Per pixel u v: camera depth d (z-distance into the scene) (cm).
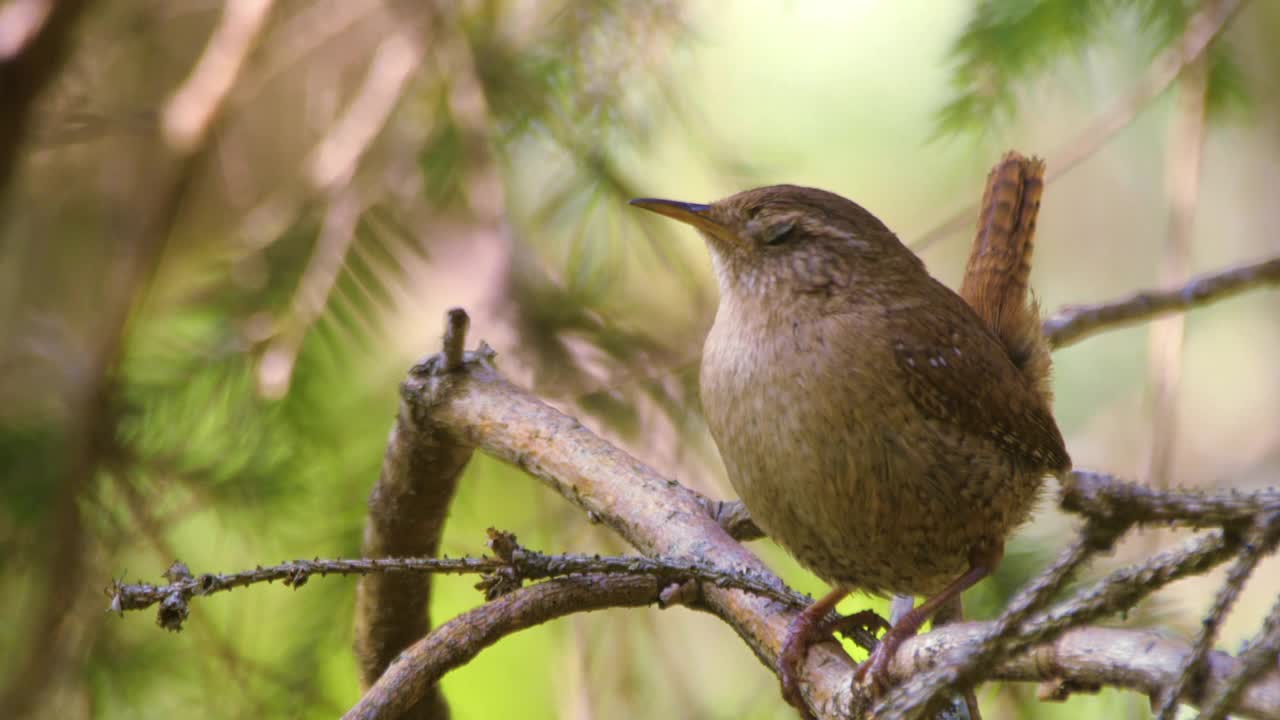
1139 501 296
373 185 796
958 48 784
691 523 507
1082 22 762
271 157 948
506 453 537
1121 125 745
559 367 764
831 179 1052
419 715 589
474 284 817
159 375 752
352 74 930
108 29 903
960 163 845
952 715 437
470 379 552
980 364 598
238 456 736
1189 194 735
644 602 497
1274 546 292
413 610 593
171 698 734
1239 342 1235
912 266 630
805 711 500
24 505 723
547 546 756
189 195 872
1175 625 628
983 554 605
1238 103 811
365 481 741
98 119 820
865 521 584
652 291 866
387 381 790
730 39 953
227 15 845
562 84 784
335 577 729
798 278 604
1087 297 1265
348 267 770
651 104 801
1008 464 603
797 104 1041
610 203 795
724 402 598
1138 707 668
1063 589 310
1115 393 1088
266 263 782
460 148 788
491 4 813
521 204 816
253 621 750
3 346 790
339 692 751
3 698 707
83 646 720
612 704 752
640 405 757
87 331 841
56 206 895
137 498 720
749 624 505
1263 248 1210
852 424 574
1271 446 1166
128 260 808
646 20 778
